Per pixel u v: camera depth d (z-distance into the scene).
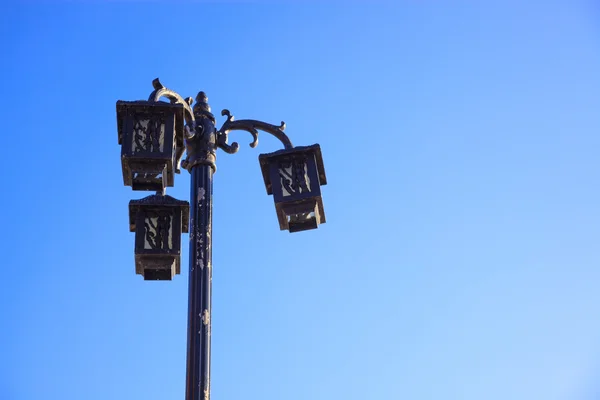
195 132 8.46
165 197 8.20
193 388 7.24
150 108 7.98
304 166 8.48
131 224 8.24
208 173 8.34
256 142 8.74
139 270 8.19
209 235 7.96
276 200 8.35
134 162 7.88
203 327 7.50
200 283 7.70
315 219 8.50
